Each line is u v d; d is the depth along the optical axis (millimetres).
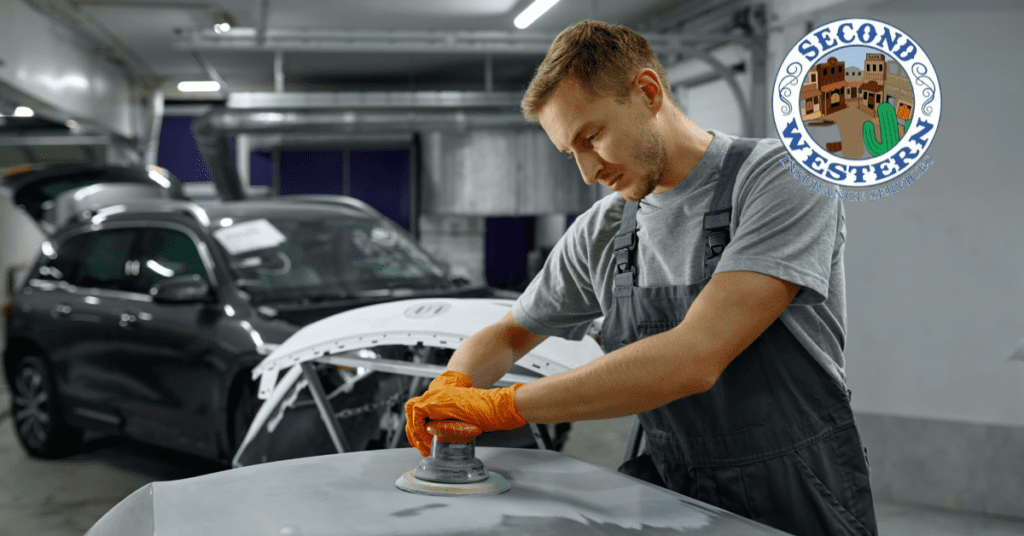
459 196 8891
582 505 770
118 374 3432
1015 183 3158
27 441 4031
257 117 7613
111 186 4875
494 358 1124
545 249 9609
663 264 1050
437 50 6762
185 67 9062
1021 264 3162
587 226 1179
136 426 3395
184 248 3467
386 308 1421
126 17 6949
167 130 10789
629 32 929
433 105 7656
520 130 8727
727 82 5836
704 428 1027
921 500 3340
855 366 3494
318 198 4172
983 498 3213
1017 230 3162
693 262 1008
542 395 852
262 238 3479
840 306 1006
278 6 6684
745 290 845
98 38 7703
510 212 8836
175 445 3205
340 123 7645
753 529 723
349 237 3762
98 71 8156
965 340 3283
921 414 3369
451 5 6699
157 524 702
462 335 1246
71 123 8117
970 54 3191
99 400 3566
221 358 2949
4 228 10430
